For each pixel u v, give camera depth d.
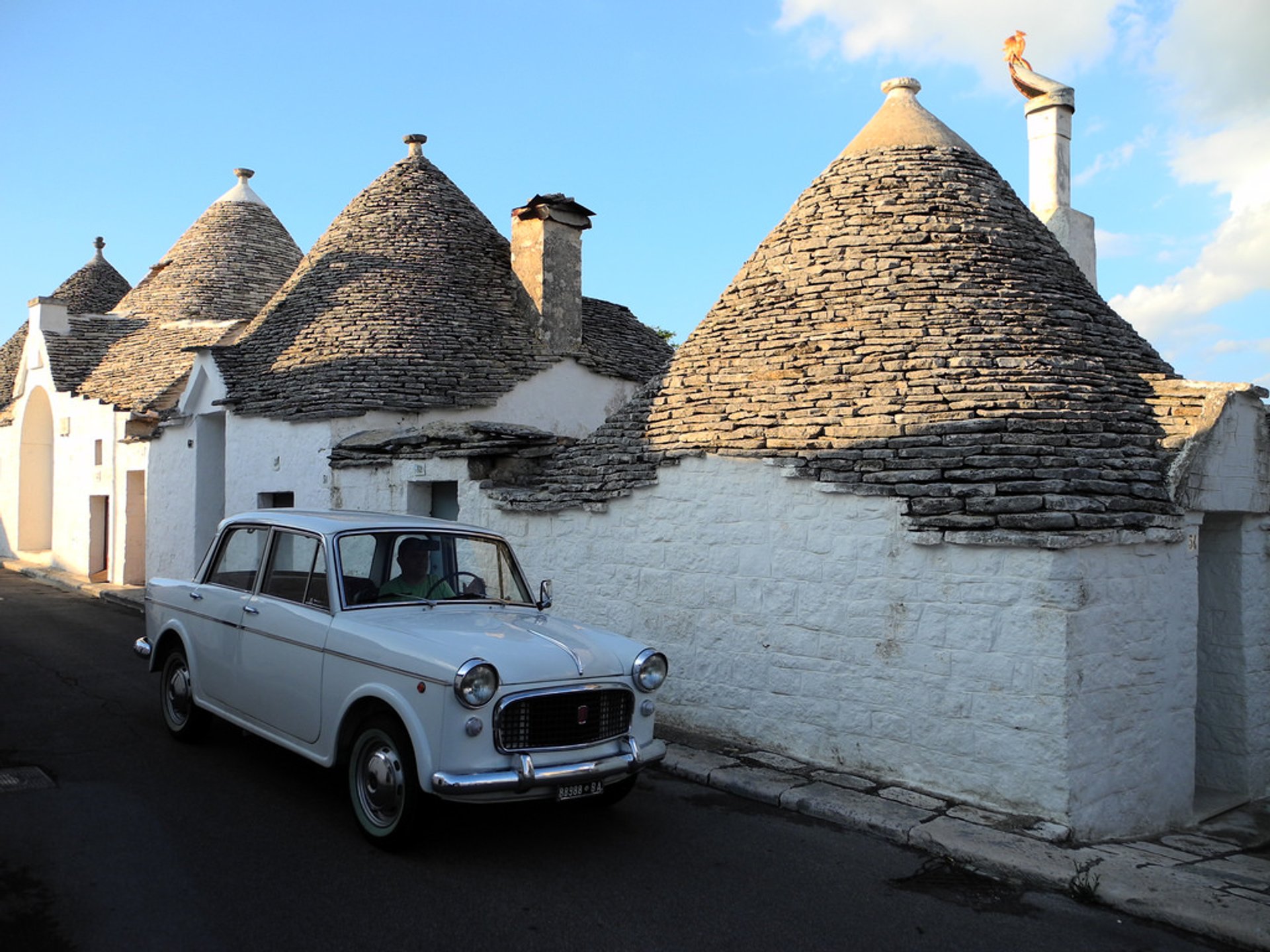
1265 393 8.02
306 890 4.73
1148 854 5.85
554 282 14.96
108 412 19.83
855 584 7.10
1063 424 7.11
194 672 7.09
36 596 17.94
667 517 8.48
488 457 10.47
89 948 4.05
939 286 8.62
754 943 4.37
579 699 5.30
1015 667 6.25
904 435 7.28
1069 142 11.97
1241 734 8.04
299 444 13.09
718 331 9.43
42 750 7.04
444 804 6.19
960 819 6.02
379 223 15.94
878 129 10.18
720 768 7.05
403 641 5.28
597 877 5.07
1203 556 8.31
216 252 22.59
